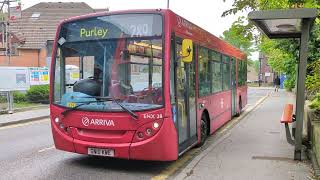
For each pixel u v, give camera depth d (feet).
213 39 40.24
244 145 35.45
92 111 26.20
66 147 27.32
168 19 26.03
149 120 25.18
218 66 42.96
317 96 40.98
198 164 28.09
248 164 28.02
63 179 25.20
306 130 40.14
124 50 26.27
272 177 24.70
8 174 26.35
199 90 34.01
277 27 32.14
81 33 27.35
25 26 163.53
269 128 47.11
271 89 198.59
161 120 25.22
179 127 27.66
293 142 29.91
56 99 27.81
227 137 40.19
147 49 25.90
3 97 75.00
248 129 46.34
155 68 25.61
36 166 28.58
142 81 25.70
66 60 27.61
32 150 34.55
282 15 27.53
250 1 52.39
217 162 28.68
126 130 25.49
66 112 27.02
